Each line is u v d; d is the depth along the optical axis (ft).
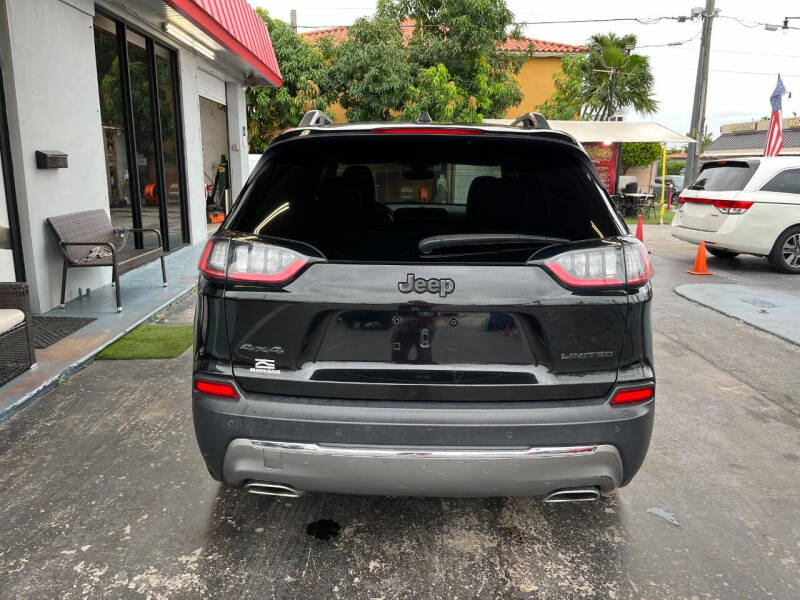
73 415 12.51
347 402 7.01
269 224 7.27
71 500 9.44
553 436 6.93
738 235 31.86
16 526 8.75
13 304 14.14
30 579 7.68
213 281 7.19
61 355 15.48
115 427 12.00
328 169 7.59
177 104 34.14
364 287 6.87
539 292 6.91
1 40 17.70
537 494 7.26
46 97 19.67
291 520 9.07
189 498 9.58
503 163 7.66
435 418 6.88
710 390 14.84
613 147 68.44
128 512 9.16
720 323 21.44
